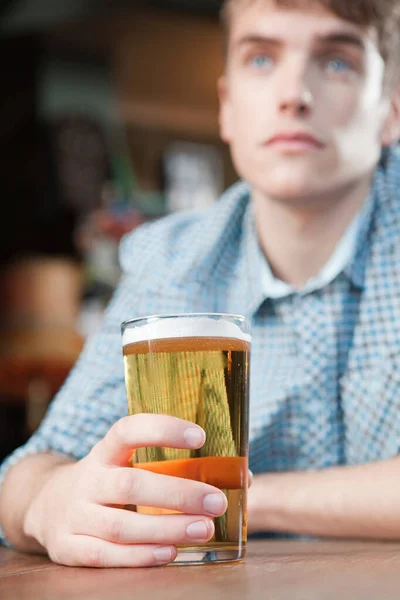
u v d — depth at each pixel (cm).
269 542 115
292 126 133
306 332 148
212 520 82
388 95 146
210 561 83
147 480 83
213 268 157
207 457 82
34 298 525
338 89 135
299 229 147
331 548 100
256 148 138
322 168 135
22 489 113
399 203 150
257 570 78
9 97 642
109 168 664
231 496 83
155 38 638
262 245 155
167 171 693
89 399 139
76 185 645
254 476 125
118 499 84
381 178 153
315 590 65
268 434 147
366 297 146
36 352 510
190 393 81
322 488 118
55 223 638
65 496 93
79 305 559
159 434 80
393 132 150
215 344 81
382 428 143
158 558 83
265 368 152
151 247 162
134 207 662
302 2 134
